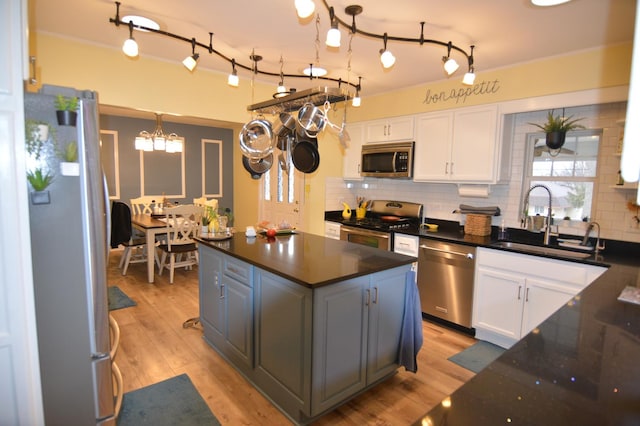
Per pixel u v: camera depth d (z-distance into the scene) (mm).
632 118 373
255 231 3193
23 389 1480
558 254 2729
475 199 3768
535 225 3297
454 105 3607
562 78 2900
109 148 5742
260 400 2244
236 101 3863
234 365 2607
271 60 3271
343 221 4414
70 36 2861
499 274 2947
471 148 3473
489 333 3076
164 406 2162
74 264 1631
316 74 3617
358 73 3555
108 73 3082
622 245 2826
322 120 2348
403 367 2650
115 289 4211
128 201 5973
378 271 2146
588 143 3027
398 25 2457
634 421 774
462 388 912
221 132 6863
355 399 2262
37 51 2750
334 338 1992
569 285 2578
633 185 2594
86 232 1645
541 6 2141
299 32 2650
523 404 838
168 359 2707
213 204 5758
